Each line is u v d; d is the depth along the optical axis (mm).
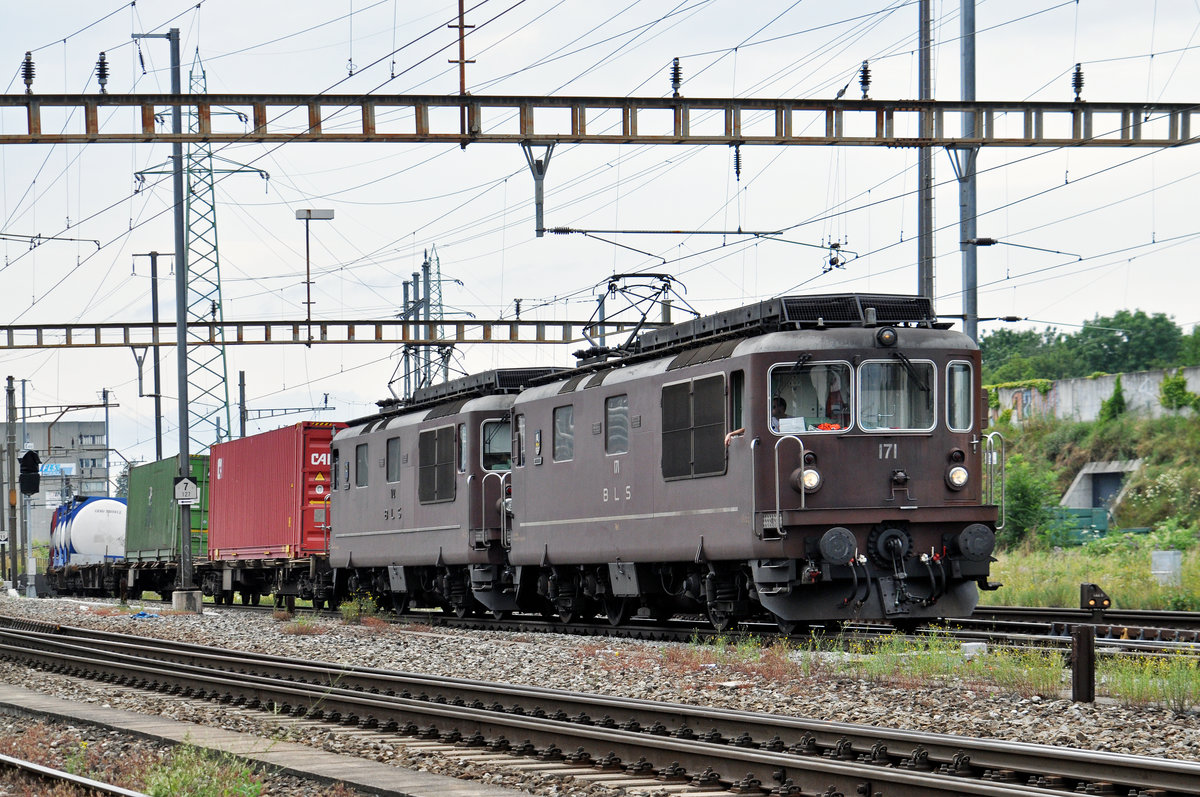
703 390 27734
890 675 20547
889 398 26344
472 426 36906
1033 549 58438
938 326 27266
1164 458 71938
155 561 66125
